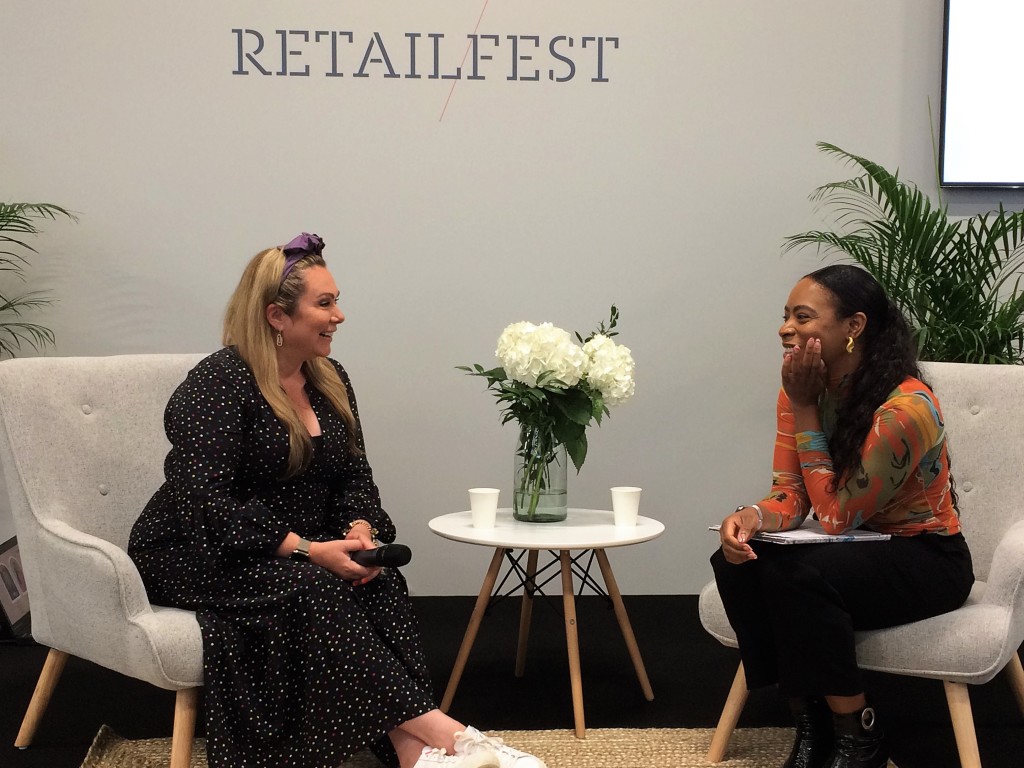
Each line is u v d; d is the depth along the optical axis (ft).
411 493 11.83
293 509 7.04
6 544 10.80
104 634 6.51
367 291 11.66
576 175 11.72
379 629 6.80
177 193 11.45
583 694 8.74
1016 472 7.80
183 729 6.41
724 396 11.94
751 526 6.64
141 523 7.09
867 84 11.76
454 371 11.78
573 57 11.63
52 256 11.38
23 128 11.29
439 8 11.51
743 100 11.73
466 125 11.62
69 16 11.25
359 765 7.09
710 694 8.76
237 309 6.99
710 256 11.84
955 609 6.60
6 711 8.32
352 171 11.57
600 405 7.96
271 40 11.42
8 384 7.20
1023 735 7.83
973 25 11.46
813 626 6.25
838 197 11.82
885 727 8.03
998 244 11.84
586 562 12.00
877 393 6.54
